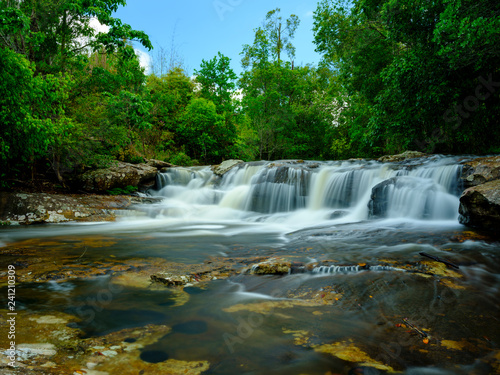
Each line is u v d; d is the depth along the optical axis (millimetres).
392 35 13141
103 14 12336
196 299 3027
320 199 11172
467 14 9133
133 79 18766
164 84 25516
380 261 4117
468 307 2787
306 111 29547
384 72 13562
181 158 21406
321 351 2029
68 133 10969
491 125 13023
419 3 11594
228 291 3256
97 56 20125
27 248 5602
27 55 11648
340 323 2473
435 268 3838
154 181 14969
